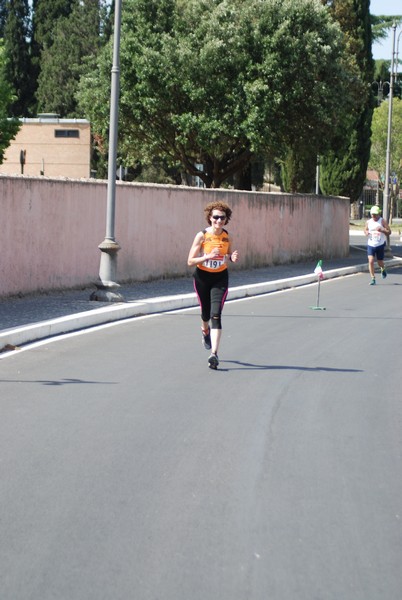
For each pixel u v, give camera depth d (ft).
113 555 17.90
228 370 39.06
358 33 154.61
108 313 55.31
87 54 230.89
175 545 18.51
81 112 224.94
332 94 113.09
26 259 62.59
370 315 61.05
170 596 16.05
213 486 22.65
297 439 27.48
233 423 29.37
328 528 19.70
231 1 115.55
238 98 108.68
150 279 81.30
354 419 30.32
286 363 41.22
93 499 21.43
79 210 69.26
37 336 47.11
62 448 25.98
